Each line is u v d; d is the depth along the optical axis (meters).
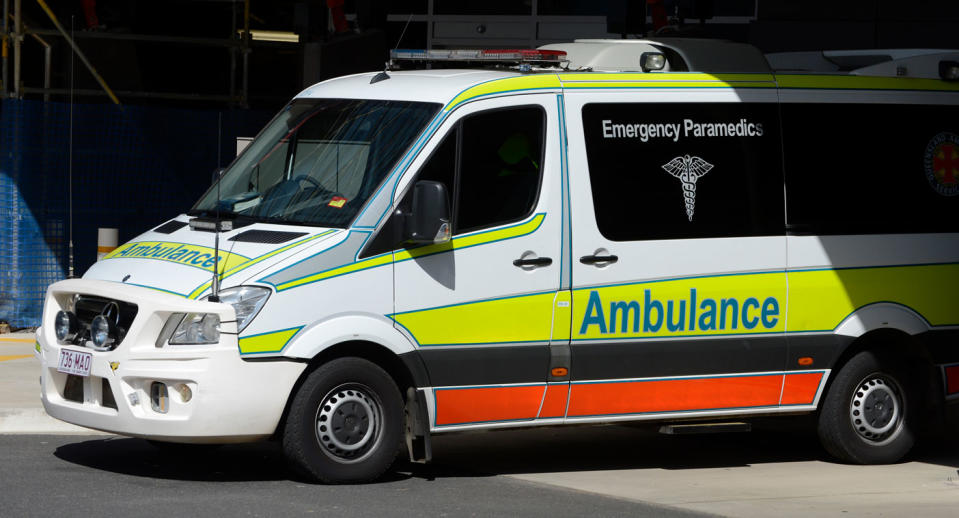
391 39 24.45
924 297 13.02
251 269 10.72
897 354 13.12
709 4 22.81
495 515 10.14
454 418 11.31
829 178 12.71
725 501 11.16
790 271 12.45
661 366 11.97
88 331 11.11
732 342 12.21
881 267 12.84
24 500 9.99
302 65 22.45
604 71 12.16
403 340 11.03
